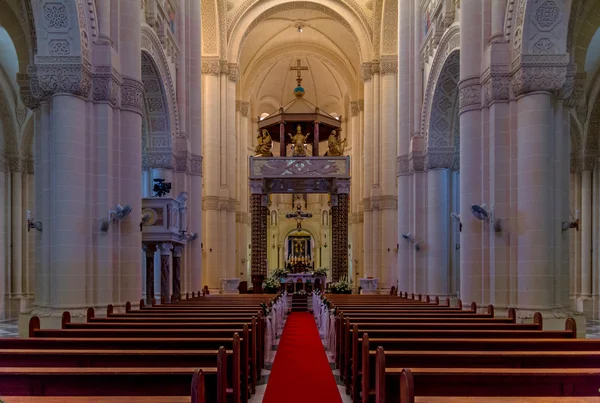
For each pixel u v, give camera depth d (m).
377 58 34.34
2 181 24.48
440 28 20.11
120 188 14.48
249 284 47.50
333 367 12.09
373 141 34.38
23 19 14.23
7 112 24.36
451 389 5.88
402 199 23.91
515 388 5.89
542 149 12.95
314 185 34.66
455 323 10.55
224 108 34.22
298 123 38.78
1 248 24.30
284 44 44.12
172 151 21.22
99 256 13.63
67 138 13.02
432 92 20.72
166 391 6.02
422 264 22.05
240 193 43.50
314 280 34.94
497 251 13.59
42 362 6.77
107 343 7.71
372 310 14.02
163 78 19.95
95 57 13.78
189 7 23.77
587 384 5.87
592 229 23.59
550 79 12.93
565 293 13.38
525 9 12.89
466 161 14.67
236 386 7.11
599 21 15.96
